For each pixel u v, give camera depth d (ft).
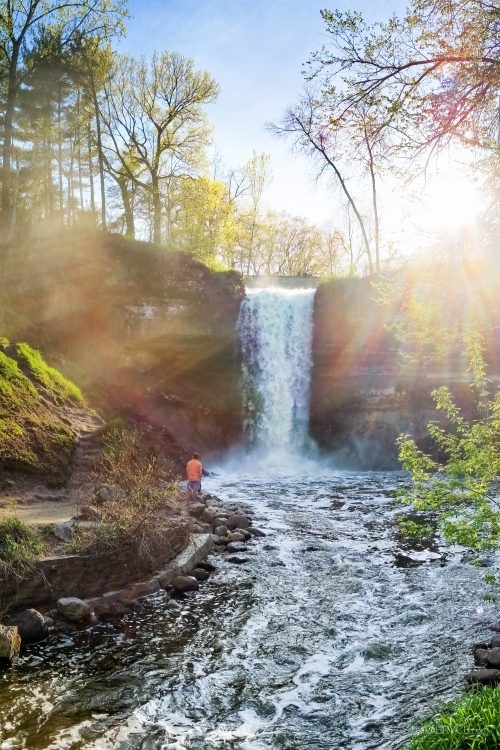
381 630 29.27
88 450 59.47
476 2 21.62
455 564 40.11
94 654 26.21
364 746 19.40
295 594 34.40
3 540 30.22
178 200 132.98
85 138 121.60
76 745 19.22
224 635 28.58
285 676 24.57
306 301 103.40
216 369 99.04
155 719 21.13
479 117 23.38
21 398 58.08
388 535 48.47
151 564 34.76
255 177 173.99
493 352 83.56
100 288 88.48
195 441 90.94
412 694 22.82
